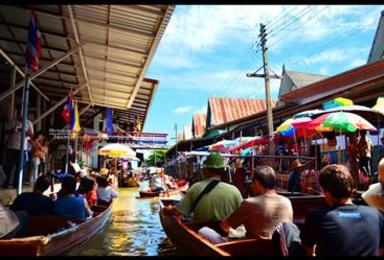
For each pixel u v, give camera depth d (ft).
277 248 10.83
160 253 20.25
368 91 37.14
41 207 19.22
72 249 17.74
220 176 16.62
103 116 76.48
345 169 9.42
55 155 63.87
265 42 50.83
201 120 123.03
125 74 40.27
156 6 24.00
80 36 31.76
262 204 12.39
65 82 47.57
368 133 34.86
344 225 8.73
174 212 18.89
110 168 89.66
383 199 11.80
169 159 140.46
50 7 27.04
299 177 27.91
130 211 41.37
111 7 24.99
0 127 41.52
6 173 29.84
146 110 66.08
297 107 46.85
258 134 63.36
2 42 35.35
